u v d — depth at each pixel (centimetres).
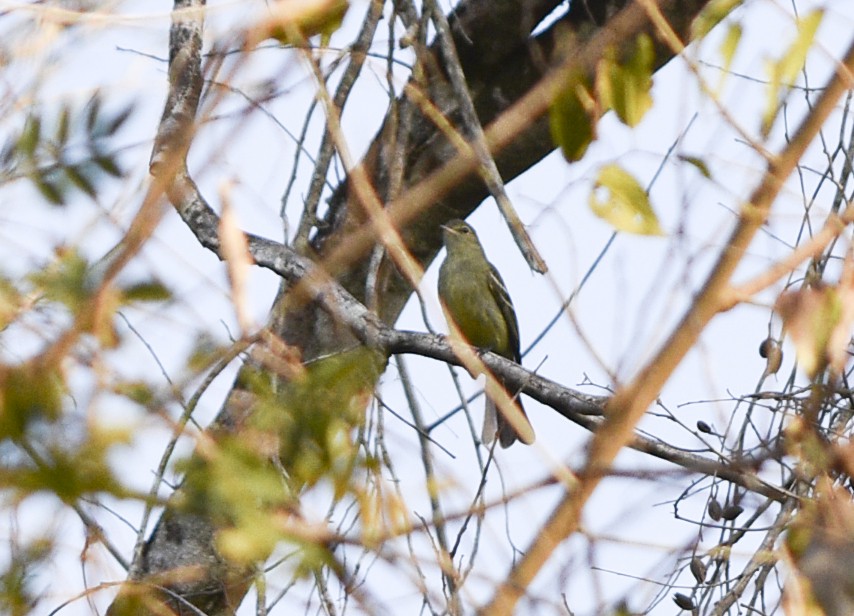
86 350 355
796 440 495
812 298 479
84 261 378
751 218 455
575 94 492
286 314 881
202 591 740
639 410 416
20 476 326
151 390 360
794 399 754
